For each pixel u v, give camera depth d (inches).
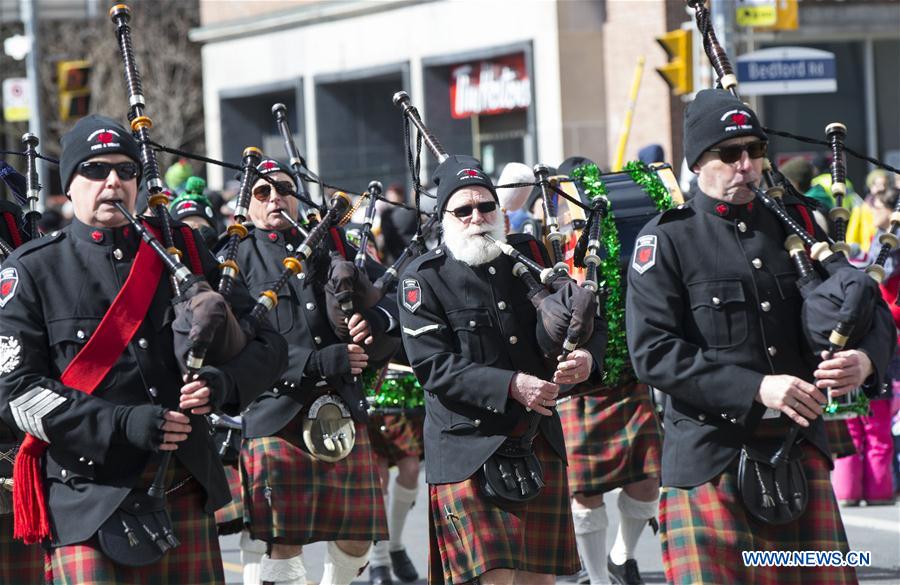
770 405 378.6
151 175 397.4
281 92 1913.1
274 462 517.3
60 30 2405.3
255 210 534.3
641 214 577.6
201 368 369.4
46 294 377.7
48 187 2352.4
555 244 480.4
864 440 769.6
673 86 940.0
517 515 434.3
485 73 1614.2
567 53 1519.4
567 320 421.4
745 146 394.6
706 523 392.8
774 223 403.5
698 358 387.5
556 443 446.6
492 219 439.5
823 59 892.0
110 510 370.0
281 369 395.9
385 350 518.0
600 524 590.9
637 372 398.0
